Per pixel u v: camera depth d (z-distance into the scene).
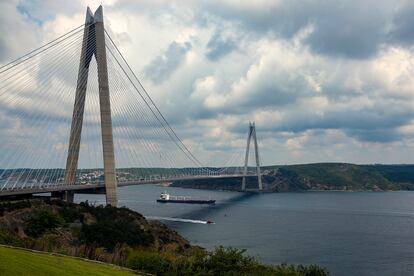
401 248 113.31
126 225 87.31
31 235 72.69
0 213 79.19
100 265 46.56
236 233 130.88
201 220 158.00
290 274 54.44
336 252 106.56
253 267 54.97
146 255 55.31
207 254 57.06
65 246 61.53
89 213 92.31
